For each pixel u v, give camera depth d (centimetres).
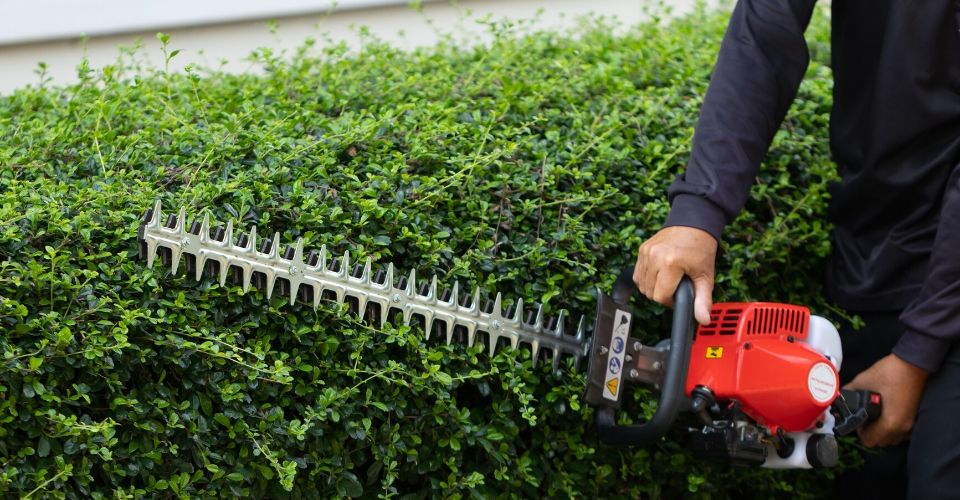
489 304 220
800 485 265
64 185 209
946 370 219
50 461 183
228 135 233
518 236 235
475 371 213
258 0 428
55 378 184
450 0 438
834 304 263
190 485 194
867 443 231
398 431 214
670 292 210
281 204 215
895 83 235
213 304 197
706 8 426
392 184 228
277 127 233
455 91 281
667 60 312
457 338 219
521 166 242
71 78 421
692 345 212
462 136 246
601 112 266
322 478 210
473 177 235
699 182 220
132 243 198
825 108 295
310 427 203
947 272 216
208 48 430
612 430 213
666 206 251
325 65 295
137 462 189
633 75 304
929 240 239
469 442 215
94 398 191
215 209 208
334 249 214
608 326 214
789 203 266
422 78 289
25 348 182
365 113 259
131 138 230
